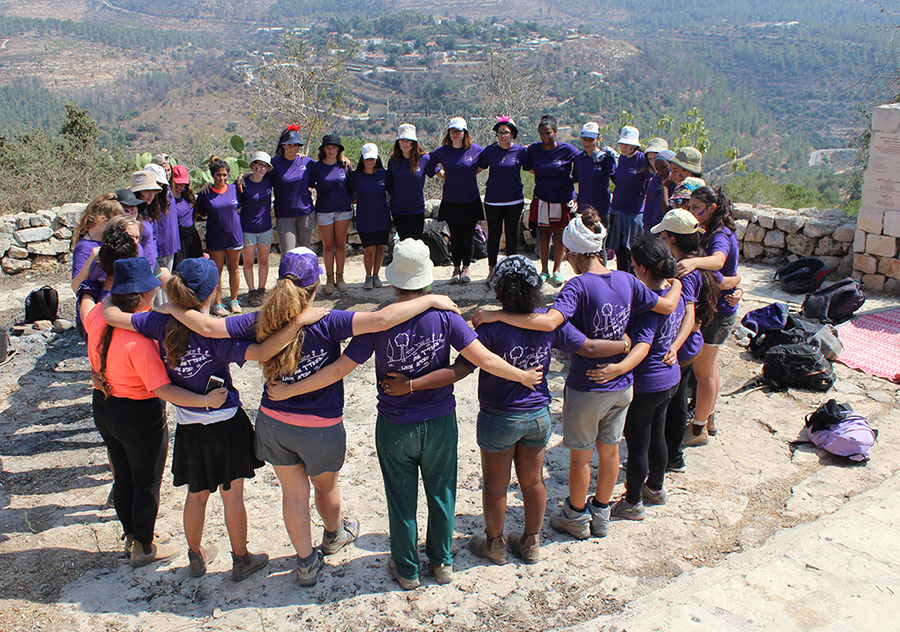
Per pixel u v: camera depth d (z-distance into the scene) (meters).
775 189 14.48
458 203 8.06
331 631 3.28
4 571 3.74
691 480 4.64
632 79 183.00
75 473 4.77
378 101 123.94
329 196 7.95
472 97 114.50
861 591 3.25
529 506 3.66
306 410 3.31
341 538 3.90
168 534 4.05
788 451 4.99
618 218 7.45
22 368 6.34
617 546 3.96
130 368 3.36
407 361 3.22
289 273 3.15
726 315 4.66
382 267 9.32
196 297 3.22
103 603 3.49
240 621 3.35
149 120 148.25
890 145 7.77
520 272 3.30
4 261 8.94
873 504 4.11
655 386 3.88
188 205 7.11
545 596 3.52
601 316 3.57
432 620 3.35
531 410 3.47
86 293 3.84
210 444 3.38
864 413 5.49
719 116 168.38
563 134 111.88
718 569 3.56
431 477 3.44
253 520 4.25
